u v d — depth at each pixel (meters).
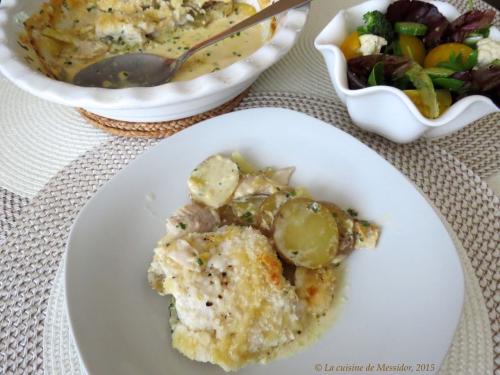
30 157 0.38
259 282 0.26
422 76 0.33
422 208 0.29
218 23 0.51
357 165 0.32
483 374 0.24
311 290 0.27
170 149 0.33
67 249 0.27
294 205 0.29
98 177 0.35
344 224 0.29
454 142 0.37
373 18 0.36
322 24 0.49
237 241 0.28
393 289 0.27
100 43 0.47
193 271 0.26
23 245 0.31
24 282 0.29
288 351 0.26
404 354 0.24
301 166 0.33
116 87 0.42
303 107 0.40
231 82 0.33
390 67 0.34
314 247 0.28
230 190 0.31
